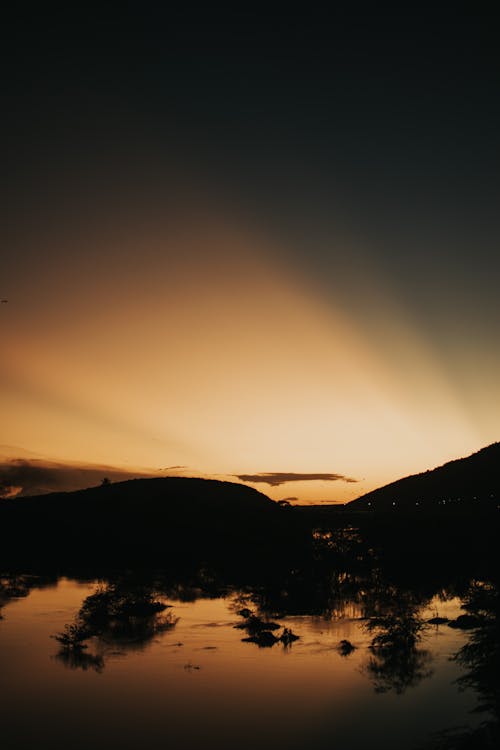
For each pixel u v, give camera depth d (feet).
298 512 296.71
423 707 55.06
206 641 80.84
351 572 140.77
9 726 51.57
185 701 57.41
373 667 68.03
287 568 150.20
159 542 206.28
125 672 66.80
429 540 177.17
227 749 46.70
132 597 106.93
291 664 69.67
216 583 135.33
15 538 211.82
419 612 98.37
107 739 48.73
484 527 190.70
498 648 70.79
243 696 58.80
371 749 46.19
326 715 53.52
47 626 90.27
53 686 61.98
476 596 106.01
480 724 50.37
